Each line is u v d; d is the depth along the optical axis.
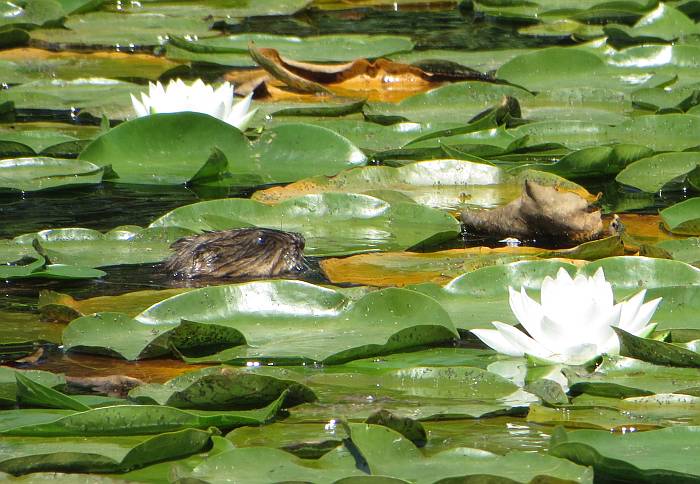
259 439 4.88
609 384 5.34
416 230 8.78
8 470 4.55
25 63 15.21
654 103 12.80
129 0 20.00
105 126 11.58
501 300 6.87
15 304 7.12
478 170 10.12
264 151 10.85
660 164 10.09
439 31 17.70
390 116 12.17
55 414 5.23
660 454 4.55
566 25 17.34
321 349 6.06
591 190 10.09
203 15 18.78
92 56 15.91
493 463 4.51
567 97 13.12
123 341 6.25
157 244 8.36
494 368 5.86
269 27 18.20
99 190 10.11
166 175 10.47
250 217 8.96
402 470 4.48
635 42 16.39
